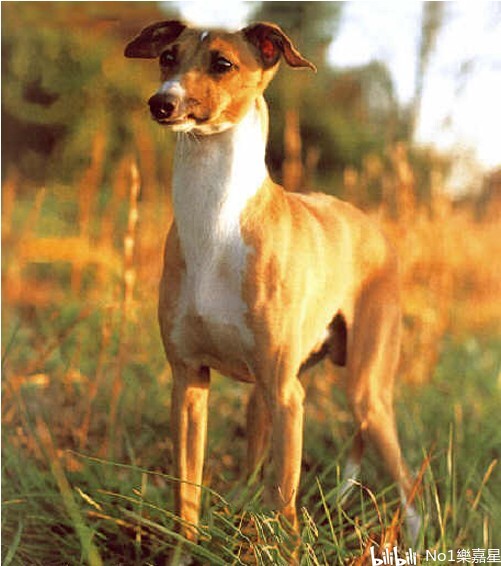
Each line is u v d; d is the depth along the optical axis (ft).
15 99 42.52
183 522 13.00
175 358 13.85
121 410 18.85
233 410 20.30
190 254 13.39
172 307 13.62
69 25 43.65
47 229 32.55
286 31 41.47
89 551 12.01
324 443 19.03
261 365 13.42
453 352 24.63
